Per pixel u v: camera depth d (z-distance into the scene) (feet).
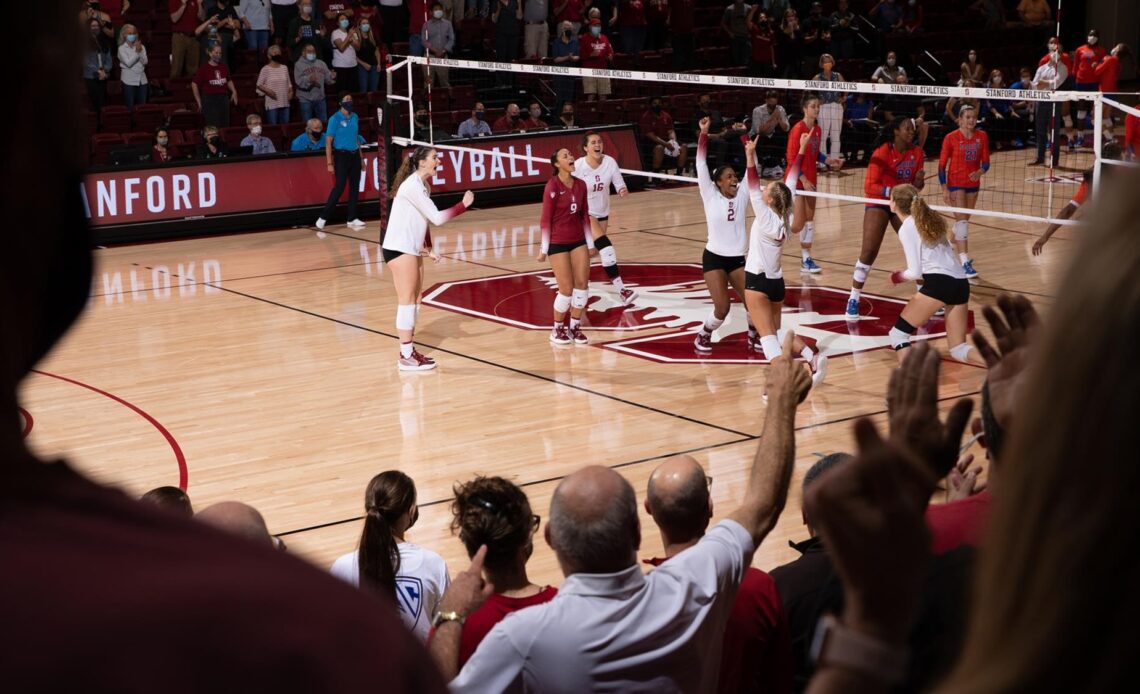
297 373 35.68
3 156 1.59
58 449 29.45
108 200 54.19
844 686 2.27
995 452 4.65
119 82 65.72
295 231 57.77
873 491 2.28
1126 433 1.72
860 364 35.96
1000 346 4.92
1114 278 1.73
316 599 1.51
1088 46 77.15
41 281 1.66
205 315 42.37
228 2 68.18
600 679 9.13
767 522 9.61
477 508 12.26
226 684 1.42
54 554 1.45
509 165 62.39
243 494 26.61
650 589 9.32
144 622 1.41
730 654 10.59
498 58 74.84
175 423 31.42
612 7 83.05
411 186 35.09
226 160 56.70
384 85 72.79
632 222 58.90
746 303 33.58
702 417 31.27
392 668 1.52
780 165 69.97
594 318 41.75
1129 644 1.77
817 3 84.74
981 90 36.68
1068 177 69.77
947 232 33.17
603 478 9.64
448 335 39.75
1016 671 1.86
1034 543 1.84
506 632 9.32
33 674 1.37
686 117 75.61
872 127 77.05
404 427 30.94
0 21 1.55
